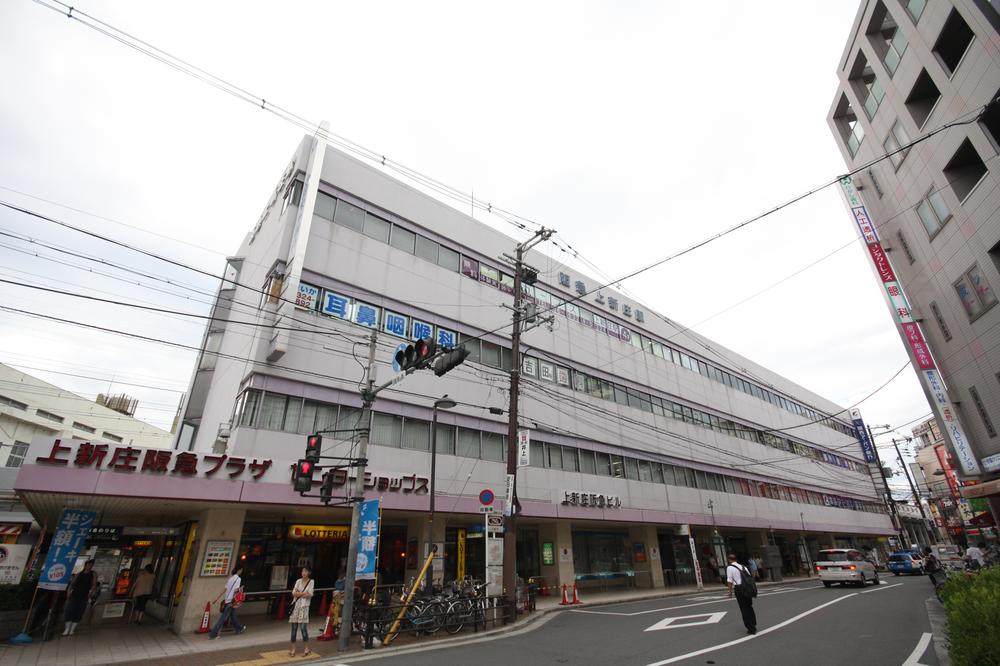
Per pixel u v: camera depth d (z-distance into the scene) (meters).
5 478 22.06
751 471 36.03
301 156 18.70
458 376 20.50
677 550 30.28
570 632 12.37
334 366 17.06
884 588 21.75
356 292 18.44
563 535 23.02
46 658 9.61
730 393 38.00
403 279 20.06
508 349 23.25
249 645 11.09
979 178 16.19
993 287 15.84
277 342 15.49
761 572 32.06
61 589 11.88
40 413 32.84
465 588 14.29
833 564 22.97
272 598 15.86
